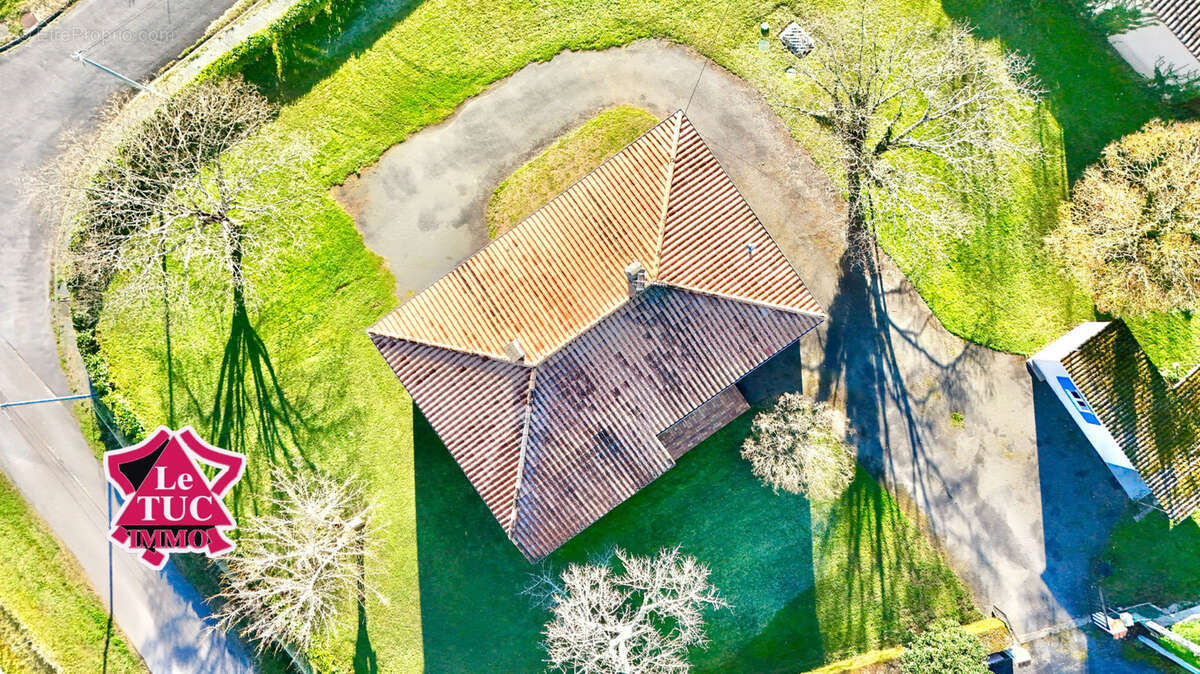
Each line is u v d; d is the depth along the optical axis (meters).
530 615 36.22
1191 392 33.25
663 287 30.86
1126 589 36.41
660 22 36.84
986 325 36.59
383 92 36.69
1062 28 36.44
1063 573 36.38
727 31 36.88
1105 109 36.72
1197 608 36.00
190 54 36.34
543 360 30.64
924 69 34.06
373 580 36.25
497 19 36.81
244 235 35.16
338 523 35.12
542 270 31.56
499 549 36.28
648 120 36.78
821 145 36.72
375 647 36.19
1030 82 36.81
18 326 36.22
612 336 31.03
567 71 36.81
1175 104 36.44
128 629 36.34
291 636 35.44
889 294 36.59
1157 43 35.50
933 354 36.62
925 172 36.78
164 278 36.03
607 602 33.22
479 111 36.69
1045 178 36.69
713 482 36.22
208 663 36.31
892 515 36.44
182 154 36.41
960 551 36.50
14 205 36.28
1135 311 34.66
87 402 36.44
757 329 31.84
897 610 36.41
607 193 31.91
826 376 36.41
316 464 36.28
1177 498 33.16
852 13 36.56
